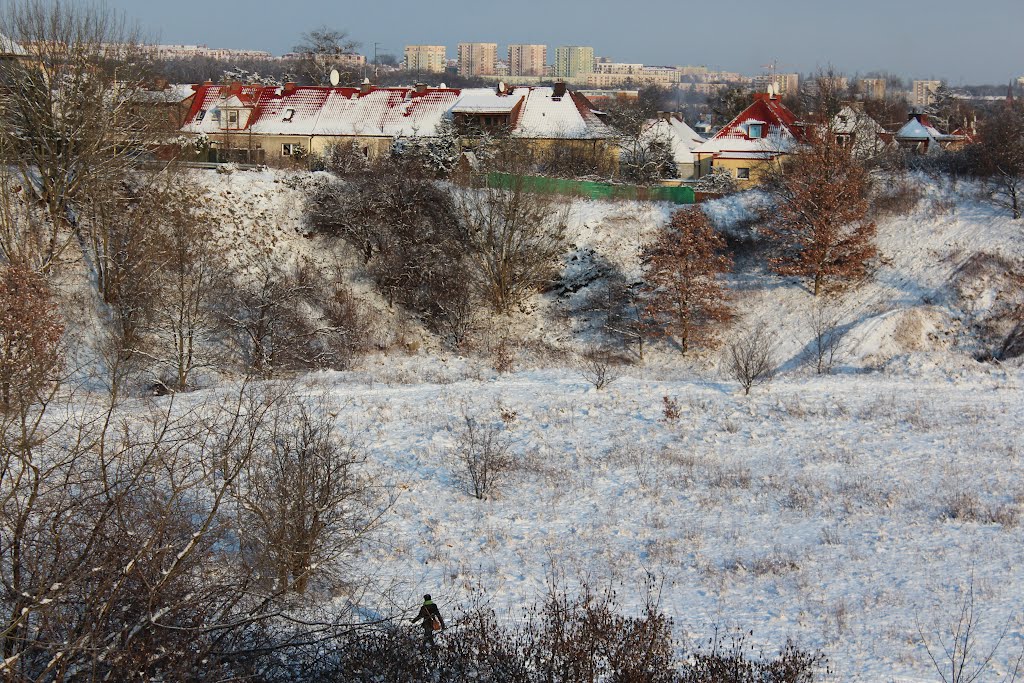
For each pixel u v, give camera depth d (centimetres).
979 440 3109
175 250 3897
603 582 2056
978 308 4416
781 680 1549
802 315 4553
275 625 1672
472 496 2584
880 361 4159
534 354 4362
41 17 4131
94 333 3669
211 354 3803
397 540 2253
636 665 1504
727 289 4609
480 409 3350
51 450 2095
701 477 2767
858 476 2789
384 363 4116
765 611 1933
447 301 4556
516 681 1509
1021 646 1788
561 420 3266
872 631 1845
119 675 1357
